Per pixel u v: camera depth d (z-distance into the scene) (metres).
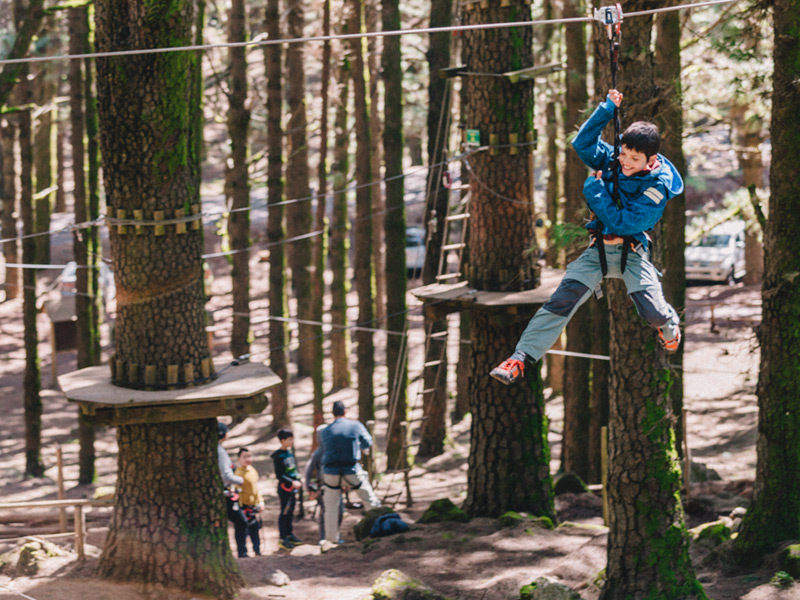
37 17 14.79
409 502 15.05
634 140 4.17
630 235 4.32
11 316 32.91
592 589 8.36
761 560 8.34
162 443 8.67
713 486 13.41
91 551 10.09
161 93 8.35
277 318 19.95
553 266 16.05
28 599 8.12
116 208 8.56
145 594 8.51
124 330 8.67
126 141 8.43
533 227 11.80
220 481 9.12
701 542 9.68
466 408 22.02
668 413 7.68
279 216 20.78
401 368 18.92
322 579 9.44
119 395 8.33
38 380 19.30
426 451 19.67
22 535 12.46
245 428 22.52
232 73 20.52
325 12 20.11
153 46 8.24
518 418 11.75
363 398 19.25
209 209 38.12
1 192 31.66
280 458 12.29
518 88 11.56
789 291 8.29
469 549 10.17
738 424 19.67
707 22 17.58
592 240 4.38
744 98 12.37
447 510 11.93
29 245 19.59
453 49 19.89
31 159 19.61
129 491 8.80
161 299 8.55
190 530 8.75
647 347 7.53
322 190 21.45
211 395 8.24
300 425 22.52
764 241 8.61
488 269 11.77
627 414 7.64
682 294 12.83
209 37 30.66
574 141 4.48
